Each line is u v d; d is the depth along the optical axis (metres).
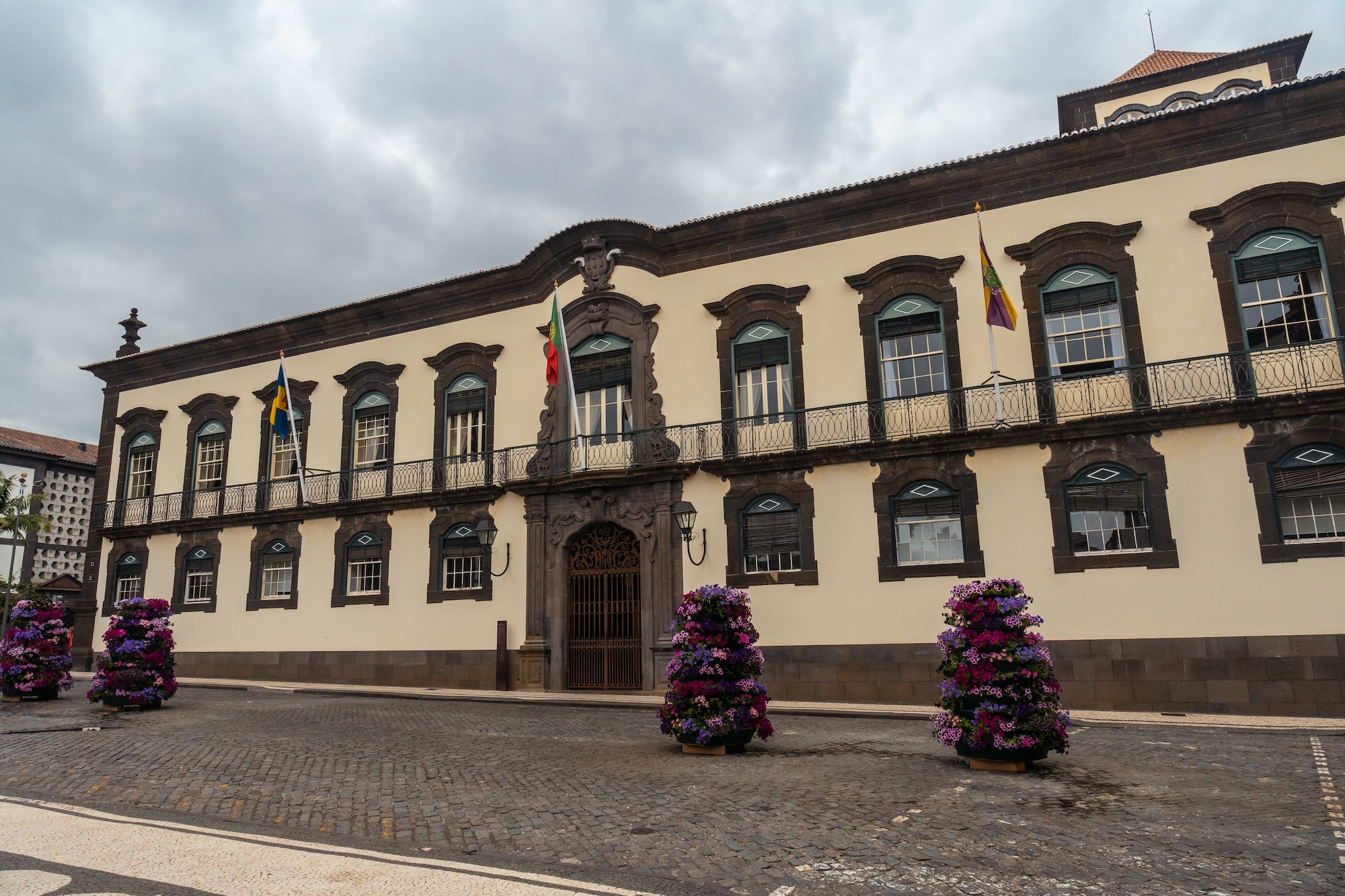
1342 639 13.68
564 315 21.28
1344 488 14.05
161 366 27.56
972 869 5.73
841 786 8.46
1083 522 15.68
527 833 6.82
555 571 20.12
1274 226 15.27
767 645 17.45
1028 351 16.67
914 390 17.58
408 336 23.70
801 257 18.92
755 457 18.12
